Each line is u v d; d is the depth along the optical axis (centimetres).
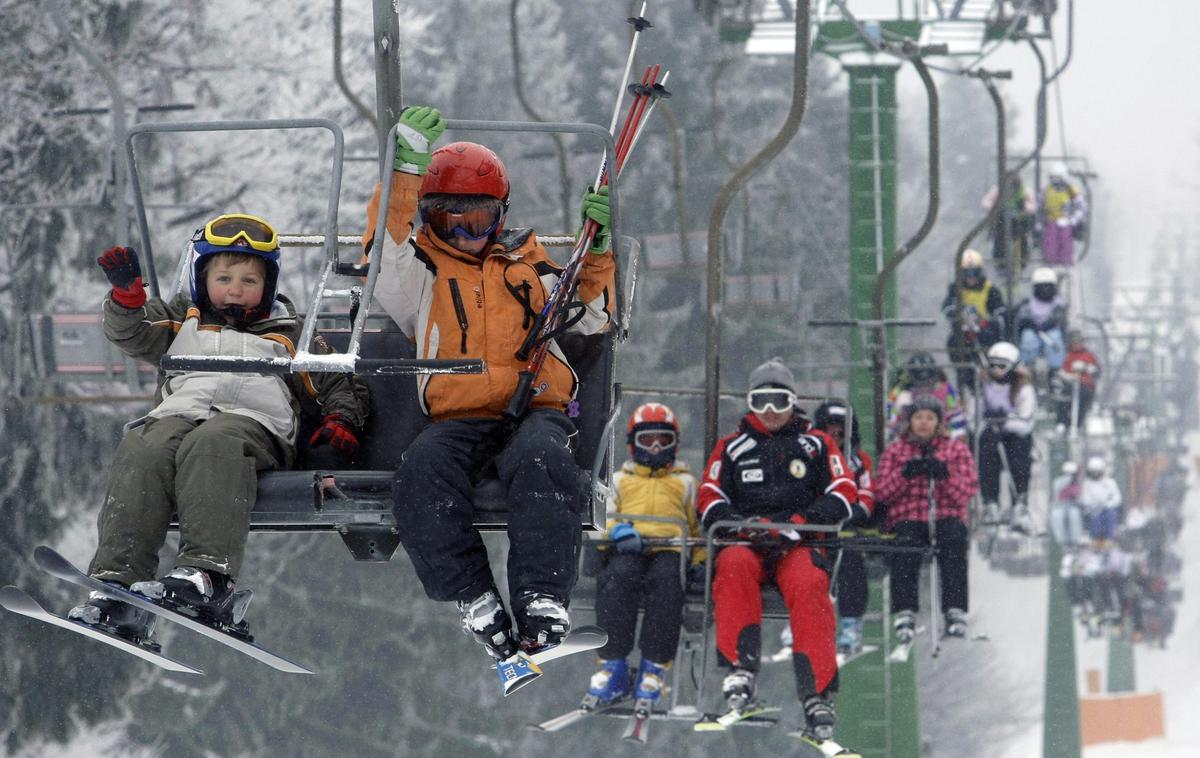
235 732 4509
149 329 845
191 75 4659
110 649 4309
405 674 4769
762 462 1423
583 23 6094
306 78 4875
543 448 772
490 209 821
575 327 859
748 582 1382
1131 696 6412
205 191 4597
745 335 5466
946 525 1814
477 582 772
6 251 4081
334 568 4822
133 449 795
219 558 765
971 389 2773
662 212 5791
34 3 4378
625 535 1455
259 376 839
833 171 6306
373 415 900
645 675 1424
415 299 817
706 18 3166
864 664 2662
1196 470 7281
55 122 4262
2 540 4178
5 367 3962
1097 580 4319
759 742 4938
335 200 808
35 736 4175
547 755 4800
